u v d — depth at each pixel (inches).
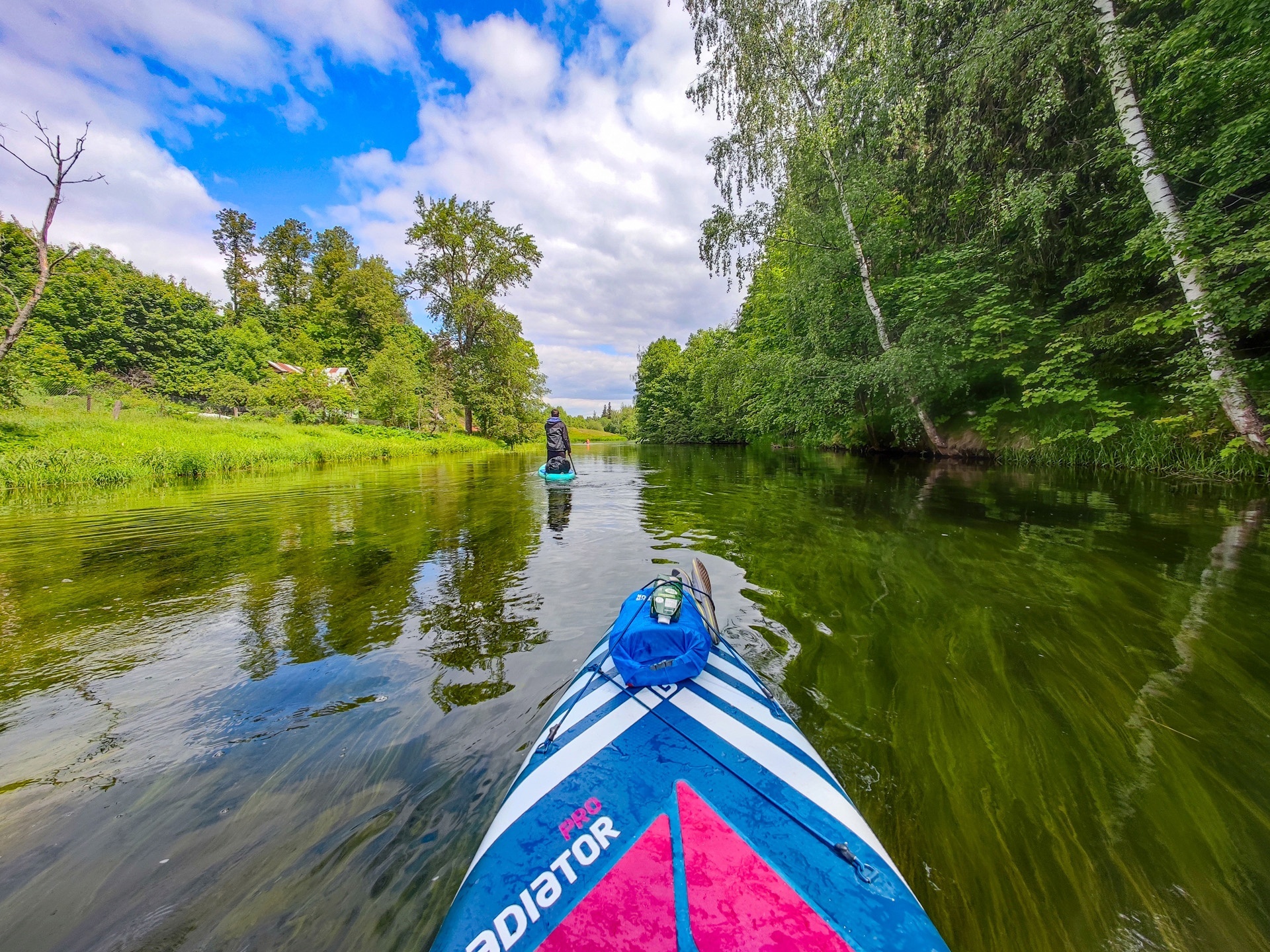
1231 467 308.5
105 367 1279.5
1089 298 419.2
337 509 332.2
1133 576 162.9
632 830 60.9
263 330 1883.6
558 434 515.8
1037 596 152.8
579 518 295.6
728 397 697.0
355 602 163.5
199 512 323.9
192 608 159.9
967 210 440.1
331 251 2154.3
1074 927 58.9
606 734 79.2
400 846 70.8
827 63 454.0
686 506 327.0
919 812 75.4
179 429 741.9
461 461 784.3
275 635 140.2
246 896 63.6
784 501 334.3
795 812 64.1
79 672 120.8
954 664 116.9
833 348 526.6
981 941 57.7
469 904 52.2
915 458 577.6
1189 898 62.0
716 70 474.6
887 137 429.7
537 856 57.6
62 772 86.8
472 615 152.1
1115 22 292.8
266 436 821.2
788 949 47.4
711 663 101.2
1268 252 235.8
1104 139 341.7
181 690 112.9
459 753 90.0
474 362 1320.1
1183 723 94.3
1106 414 360.5
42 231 544.7
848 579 174.2
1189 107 278.2
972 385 526.0
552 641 133.7
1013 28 318.3
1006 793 78.8
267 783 83.4
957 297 462.6
